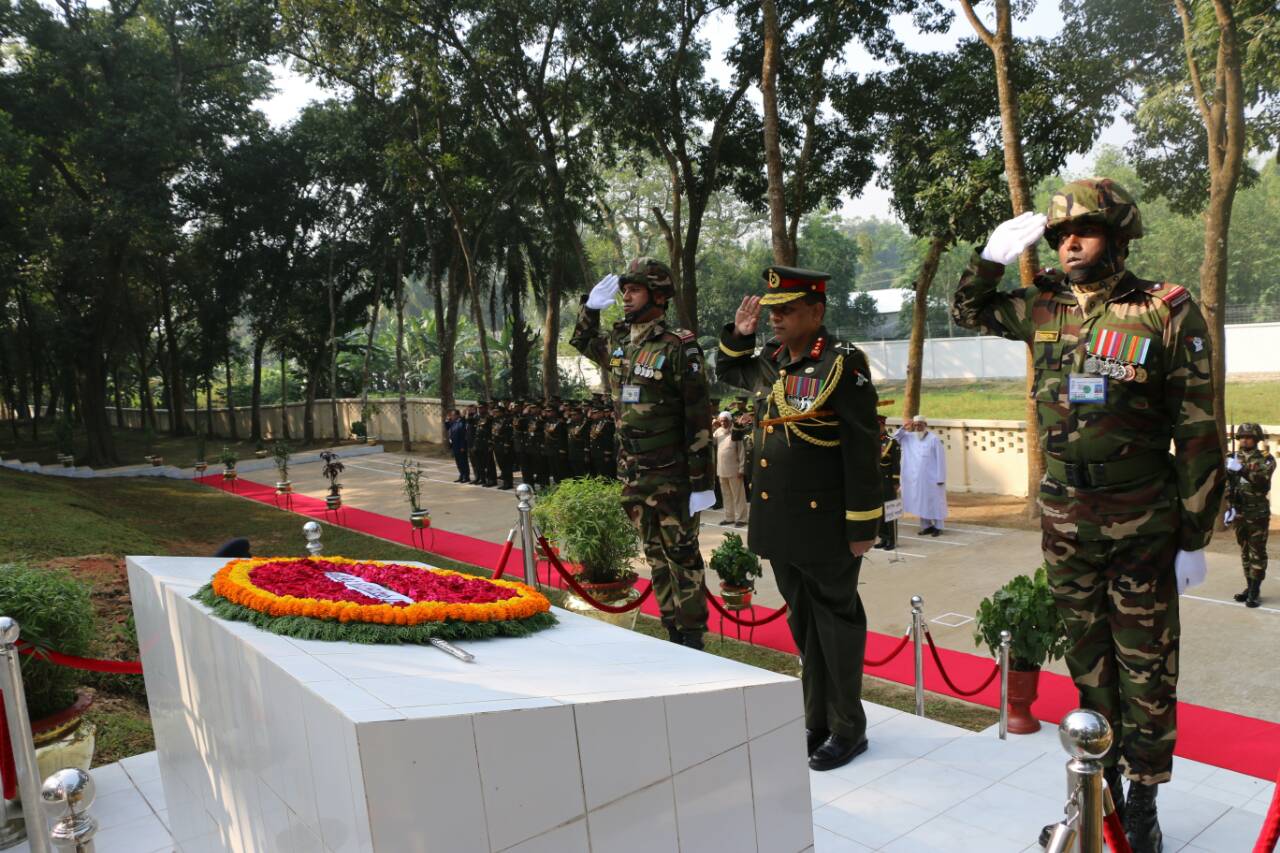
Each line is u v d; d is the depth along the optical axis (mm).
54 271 26875
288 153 32125
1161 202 34000
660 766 2479
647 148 22172
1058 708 6547
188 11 27734
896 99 16578
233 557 4906
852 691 4391
